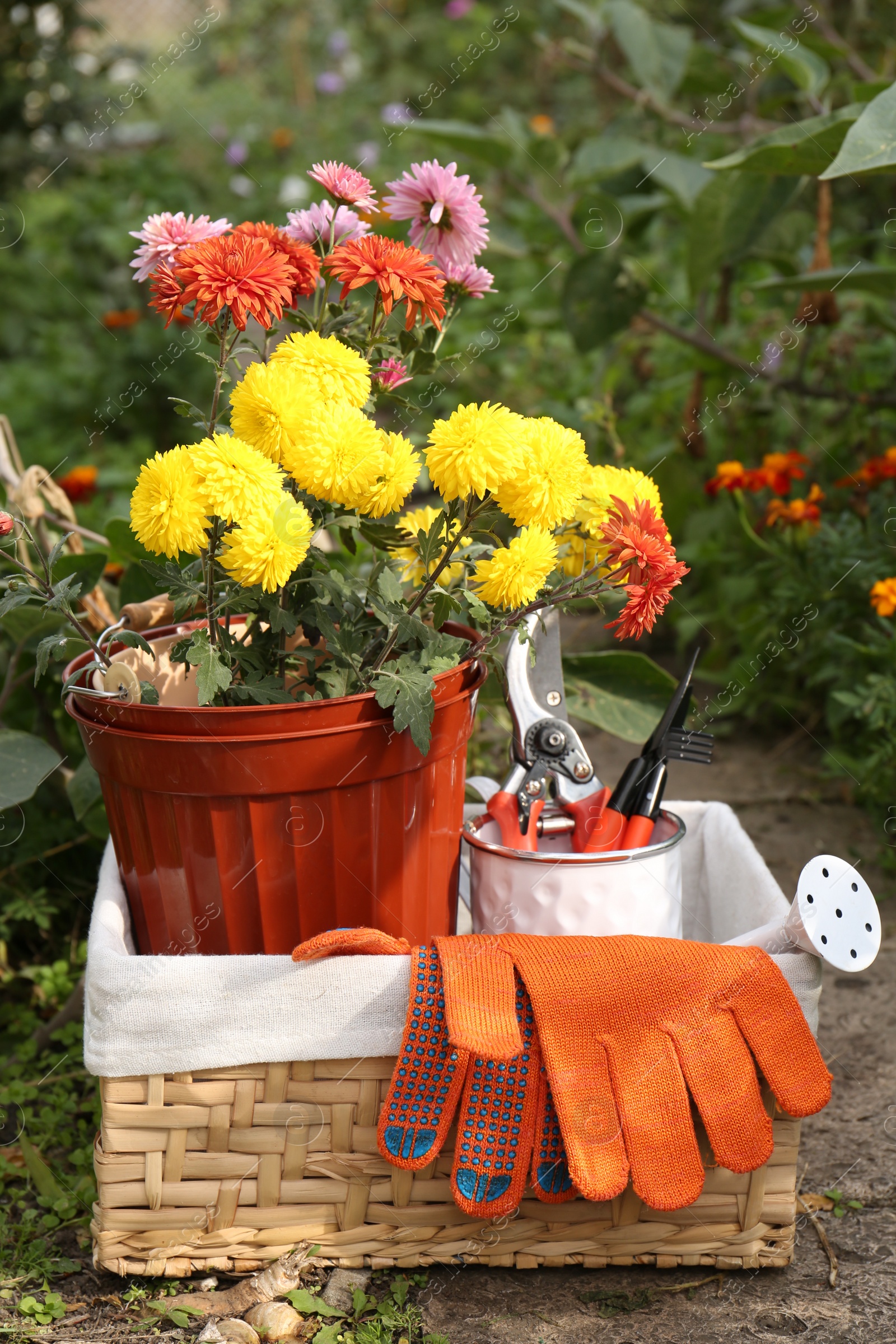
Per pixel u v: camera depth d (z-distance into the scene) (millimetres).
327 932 1009
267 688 1050
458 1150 1004
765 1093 1049
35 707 1750
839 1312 1045
